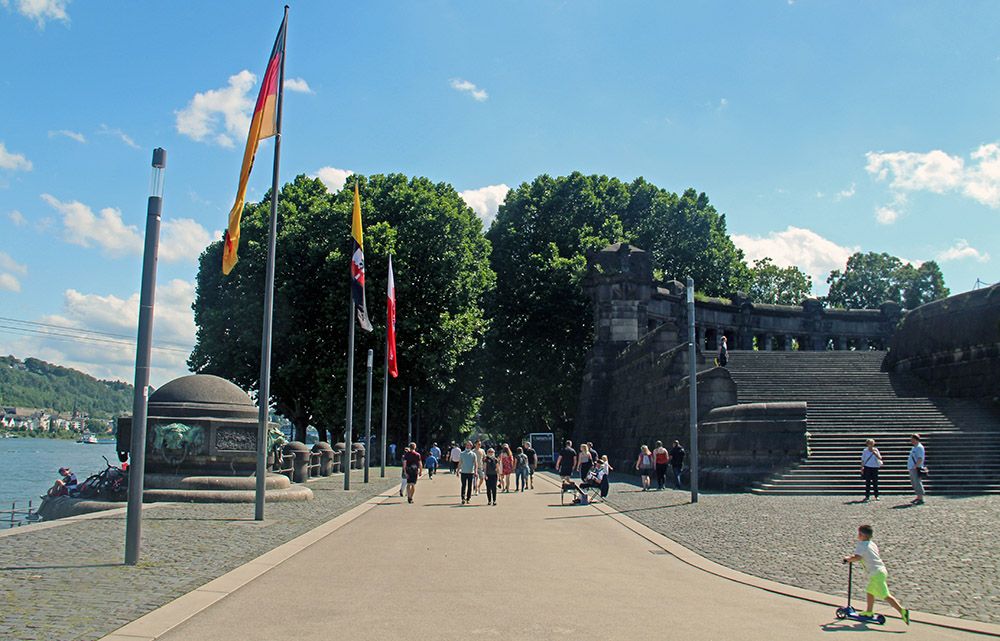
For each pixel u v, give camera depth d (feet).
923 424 107.45
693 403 81.20
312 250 172.86
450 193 203.82
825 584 36.65
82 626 26.45
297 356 176.14
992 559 42.73
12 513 97.40
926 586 36.06
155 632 26.16
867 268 326.03
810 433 98.63
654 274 221.66
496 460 82.48
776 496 83.92
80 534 49.78
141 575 36.19
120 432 78.02
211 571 37.63
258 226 181.37
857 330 237.25
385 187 192.85
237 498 73.77
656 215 239.71
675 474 104.63
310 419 186.50
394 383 180.65
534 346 217.56
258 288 175.42
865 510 68.54
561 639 26.48
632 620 29.32
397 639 26.16
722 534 54.24
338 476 135.13
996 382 120.57
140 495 39.65
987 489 83.76
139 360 41.06
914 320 142.72
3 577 34.99
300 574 37.86
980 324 125.49
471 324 187.62
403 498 88.07
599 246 213.66
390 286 127.75
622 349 184.34
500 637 26.61
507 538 52.95
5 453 438.81
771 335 232.53
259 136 65.57
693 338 82.99
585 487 82.07
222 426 77.87
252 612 29.66
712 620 29.53
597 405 182.50
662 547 48.70
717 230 252.62
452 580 36.91
